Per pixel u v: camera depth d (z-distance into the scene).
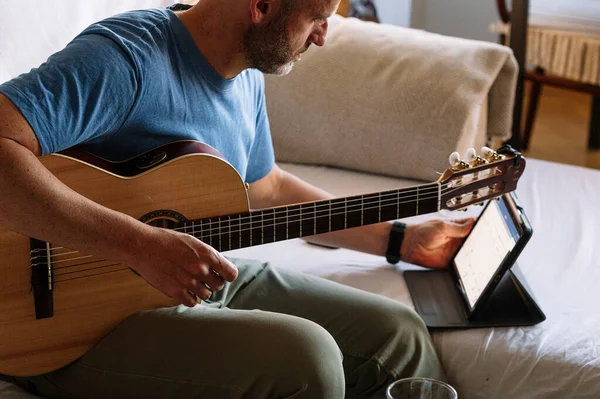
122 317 1.35
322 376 1.21
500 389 1.44
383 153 2.15
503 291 1.53
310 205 1.44
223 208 1.40
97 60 1.21
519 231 1.46
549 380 1.41
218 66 1.39
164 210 1.36
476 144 2.27
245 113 1.53
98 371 1.31
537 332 1.47
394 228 1.70
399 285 1.65
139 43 1.29
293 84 2.22
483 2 4.37
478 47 2.22
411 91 2.13
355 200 1.46
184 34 1.35
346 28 2.32
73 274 1.31
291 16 1.35
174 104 1.34
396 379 1.40
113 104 1.24
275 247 1.80
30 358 1.32
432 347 1.46
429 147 2.10
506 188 1.58
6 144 1.13
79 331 1.33
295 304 1.47
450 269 1.70
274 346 1.23
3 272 1.28
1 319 1.29
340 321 1.44
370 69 2.19
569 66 3.45
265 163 1.69
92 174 1.30
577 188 2.13
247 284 1.52
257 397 1.22
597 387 1.38
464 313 1.54
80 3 1.87
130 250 1.20
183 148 1.35
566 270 1.69
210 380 1.24
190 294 1.24
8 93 1.14
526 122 3.83
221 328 1.27
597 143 3.90
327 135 2.19
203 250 1.24
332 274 1.68
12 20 1.75
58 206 1.16
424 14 4.49
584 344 1.43
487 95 2.29
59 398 1.36
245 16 1.34
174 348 1.27
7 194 1.14
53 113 1.16
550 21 3.48
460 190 1.52
